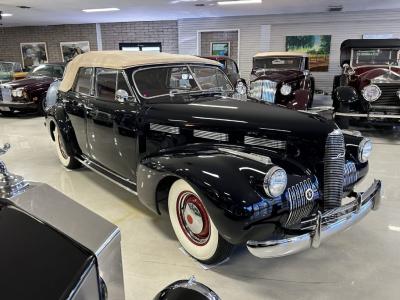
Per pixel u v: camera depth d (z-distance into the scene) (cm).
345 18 1062
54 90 561
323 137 218
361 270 224
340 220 206
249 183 188
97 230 100
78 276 82
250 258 238
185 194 228
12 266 80
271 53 903
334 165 220
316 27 1096
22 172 424
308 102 658
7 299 72
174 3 880
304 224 201
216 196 188
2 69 1129
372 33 1052
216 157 210
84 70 357
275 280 214
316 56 1121
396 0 847
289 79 724
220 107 266
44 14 1074
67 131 392
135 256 241
